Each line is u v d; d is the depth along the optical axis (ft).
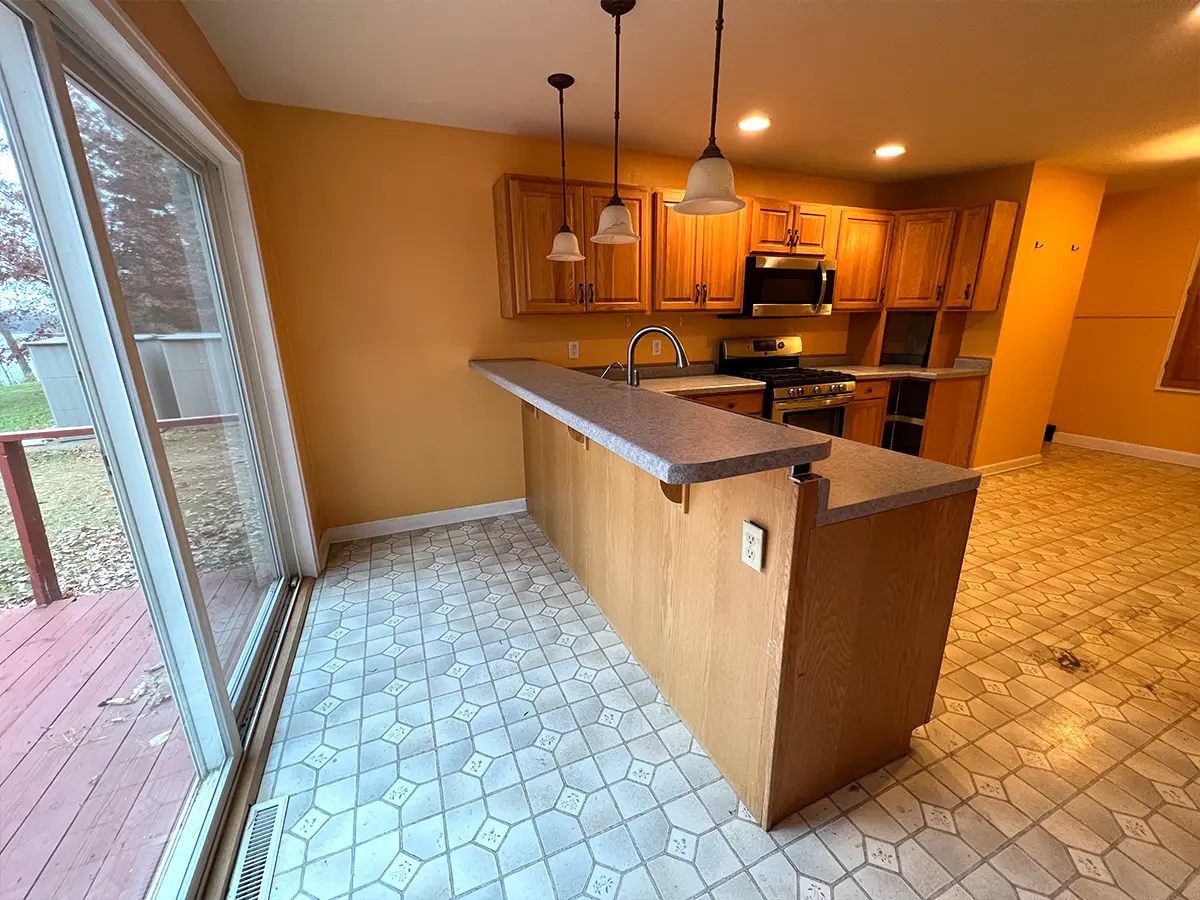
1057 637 7.09
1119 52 6.61
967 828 4.49
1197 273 14.03
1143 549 9.65
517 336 10.68
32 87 3.26
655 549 5.73
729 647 4.64
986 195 12.44
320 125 8.45
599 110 8.49
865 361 14.17
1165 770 5.04
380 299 9.45
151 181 5.25
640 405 5.28
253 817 4.64
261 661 6.59
